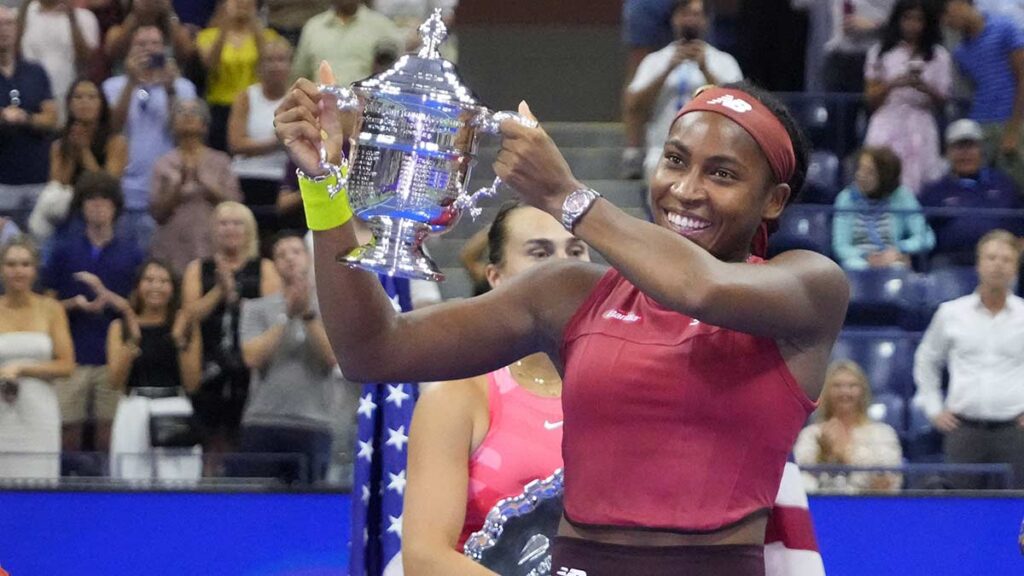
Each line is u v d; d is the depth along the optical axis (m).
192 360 10.66
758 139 3.77
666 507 3.67
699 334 3.71
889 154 13.91
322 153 3.81
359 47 14.72
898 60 15.09
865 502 9.45
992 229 13.63
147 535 9.44
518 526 4.89
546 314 4.04
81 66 15.52
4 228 12.70
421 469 4.83
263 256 11.09
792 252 3.80
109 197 12.20
